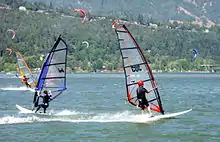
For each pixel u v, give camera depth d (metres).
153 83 65.94
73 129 56.47
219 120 63.91
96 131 55.16
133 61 64.69
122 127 58.03
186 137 51.66
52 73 71.75
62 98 108.19
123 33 63.75
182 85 194.12
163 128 57.28
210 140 50.06
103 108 81.75
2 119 64.44
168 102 96.00
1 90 141.38
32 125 59.41
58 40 70.81
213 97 111.81
